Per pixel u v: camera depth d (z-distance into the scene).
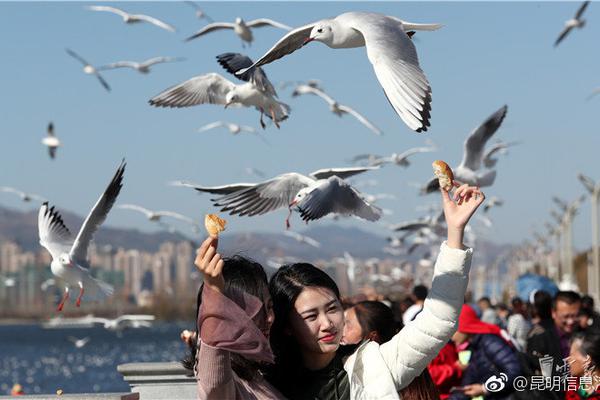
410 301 16.45
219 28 14.01
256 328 4.55
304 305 5.12
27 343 162.75
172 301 165.88
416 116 4.75
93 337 194.38
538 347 10.88
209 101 9.85
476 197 5.17
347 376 5.22
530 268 91.06
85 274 9.91
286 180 7.94
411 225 15.72
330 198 7.93
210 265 4.52
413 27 5.42
